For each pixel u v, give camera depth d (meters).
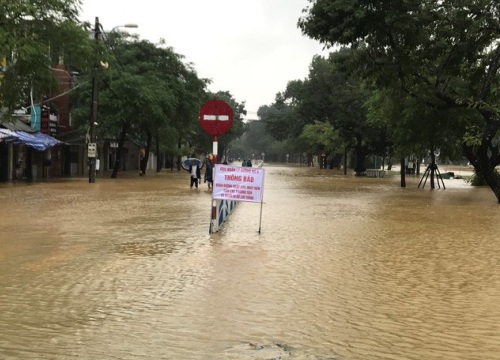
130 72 39.22
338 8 20.88
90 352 5.03
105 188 28.19
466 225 14.66
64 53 19.91
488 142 22.53
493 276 8.45
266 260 9.55
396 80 23.70
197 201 21.05
